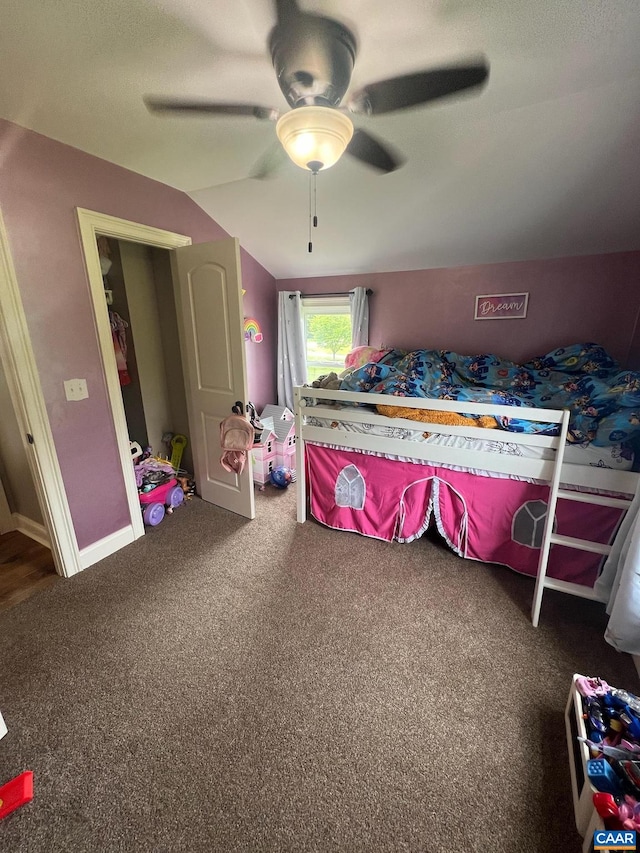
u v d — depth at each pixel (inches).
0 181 67.1
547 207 92.4
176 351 124.9
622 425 71.5
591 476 72.6
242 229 121.0
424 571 88.6
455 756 51.4
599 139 70.4
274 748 52.2
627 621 61.9
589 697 51.8
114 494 95.0
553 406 91.8
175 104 48.6
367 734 54.1
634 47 49.8
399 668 64.2
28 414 76.0
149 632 71.5
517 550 85.7
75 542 87.7
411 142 75.2
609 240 101.2
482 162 80.5
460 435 83.0
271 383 163.3
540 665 64.9
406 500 94.8
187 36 47.4
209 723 55.5
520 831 43.8
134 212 89.8
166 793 47.2
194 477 128.6
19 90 58.6
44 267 74.8
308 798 46.8
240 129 70.2
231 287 92.8
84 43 48.8
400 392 92.6
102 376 88.4
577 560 79.8
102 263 108.7
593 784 41.9
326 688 60.7
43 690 60.3
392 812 45.5
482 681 62.0
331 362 160.7
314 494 107.3
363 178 90.5
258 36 47.3
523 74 55.9
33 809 45.8
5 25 45.3
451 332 133.0
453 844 42.7
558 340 118.0
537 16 44.5
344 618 74.8
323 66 45.5
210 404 108.7
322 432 100.0
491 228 104.0
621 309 108.5
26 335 73.4
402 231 111.5
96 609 77.2
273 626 72.8
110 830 43.8
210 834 43.4
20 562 92.6
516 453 78.8
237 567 90.1
